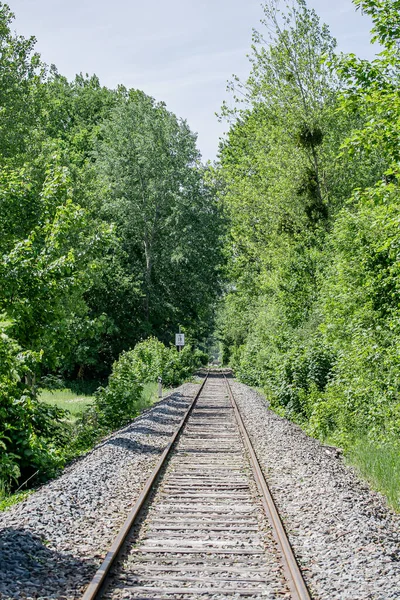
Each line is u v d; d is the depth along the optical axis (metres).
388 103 11.66
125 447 14.58
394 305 14.78
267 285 32.84
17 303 14.09
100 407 20.61
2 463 10.91
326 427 16.27
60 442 14.96
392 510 9.26
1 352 10.76
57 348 16.67
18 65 32.53
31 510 8.63
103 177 52.09
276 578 6.23
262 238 36.94
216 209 54.16
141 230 53.56
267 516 8.63
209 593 5.84
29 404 11.76
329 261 26.12
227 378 55.22
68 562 6.67
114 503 9.49
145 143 52.69
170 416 21.55
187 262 52.72
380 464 11.26
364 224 16.30
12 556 6.64
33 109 33.09
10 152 30.83
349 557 6.74
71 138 60.19
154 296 53.62
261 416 21.44
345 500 9.27
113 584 6.04
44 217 16.67
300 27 30.41
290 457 13.27
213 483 10.90
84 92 70.06
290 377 21.23
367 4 12.14
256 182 35.69
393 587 5.87
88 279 16.50
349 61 12.16
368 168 30.91
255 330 38.38
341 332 17.16
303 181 30.50
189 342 64.12
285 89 30.84
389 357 12.86
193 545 7.31
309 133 30.12
